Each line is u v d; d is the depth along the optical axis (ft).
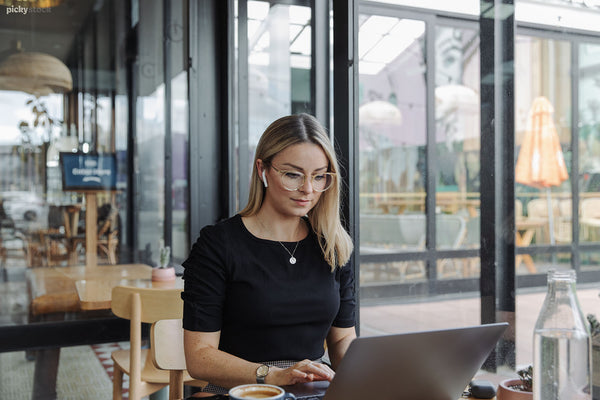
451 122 8.46
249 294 4.75
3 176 15.88
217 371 4.37
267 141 4.82
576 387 3.10
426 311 7.57
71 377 12.26
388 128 12.30
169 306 6.85
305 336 4.85
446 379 3.34
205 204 13.74
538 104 5.73
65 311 11.70
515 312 5.77
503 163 5.87
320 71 9.29
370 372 3.02
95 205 16.06
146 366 8.35
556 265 5.49
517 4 5.74
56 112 16.49
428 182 8.51
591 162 5.29
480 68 6.07
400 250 8.62
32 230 15.84
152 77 15.47
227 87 13.34
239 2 12.98
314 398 3.59
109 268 13.39
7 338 10.89
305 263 4.94
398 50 9.96
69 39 16.57
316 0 9.29
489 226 6.01
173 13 14.79
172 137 15.07
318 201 5.07
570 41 5.51
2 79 16.22
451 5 7.47
